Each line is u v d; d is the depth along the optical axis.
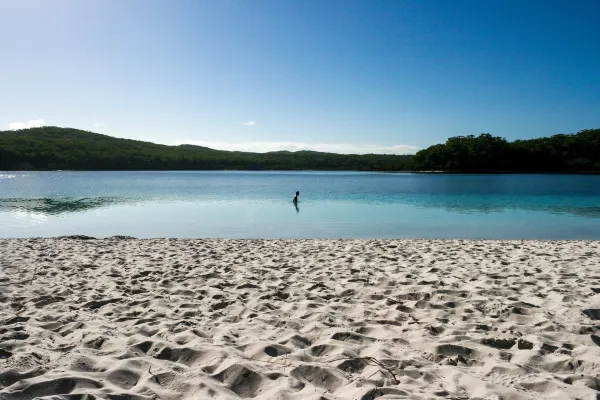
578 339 4.18
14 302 5.73
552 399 2.86
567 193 37.38
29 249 11.13
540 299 5.81
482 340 4.12
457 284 6.81
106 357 3.39
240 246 11.85
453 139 125.75
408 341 4.14
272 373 3.18
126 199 30.98
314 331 4.48
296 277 7.60
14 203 27.56
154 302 5.77
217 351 3.57
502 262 9.11
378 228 17.59
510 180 67.44
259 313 5.23
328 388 3.08
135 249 11.21
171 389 2.89
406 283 6.96
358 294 6.32
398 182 61.44
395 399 2.77
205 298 6.10
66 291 6.42
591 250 11.08
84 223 18.92
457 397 2.89
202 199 31.25
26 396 2.60
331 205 27.11
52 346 3.83
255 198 32.12
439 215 21.83
